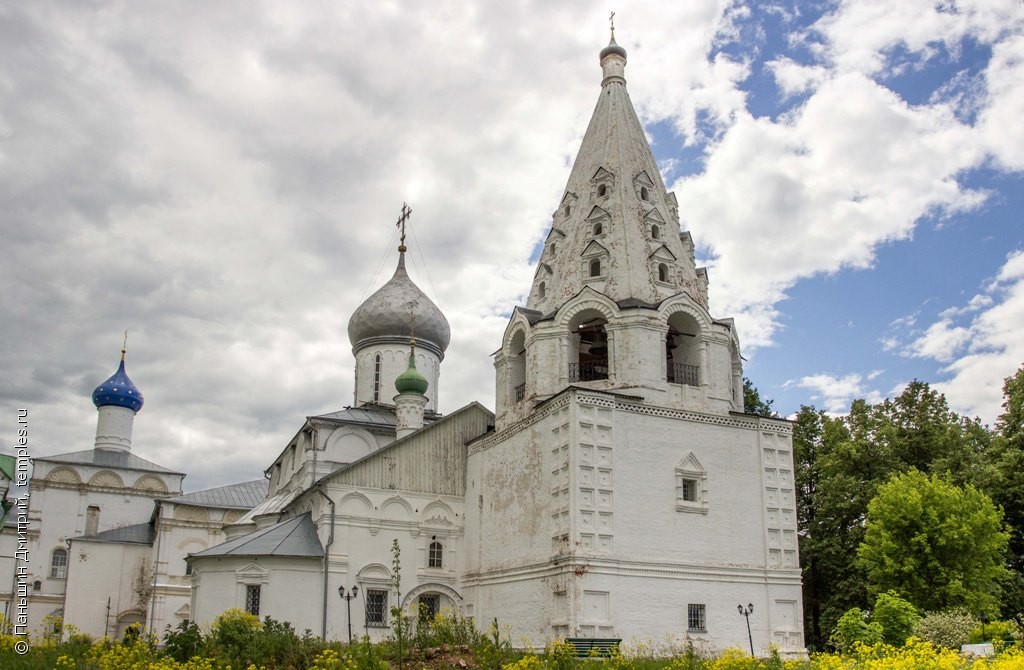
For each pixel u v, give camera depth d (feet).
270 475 201.77
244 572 127.34
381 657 74.74
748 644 113.91
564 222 138.21
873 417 158.61
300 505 149.89
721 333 127.65
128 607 203.00
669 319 128.16
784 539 121.60
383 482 138.21
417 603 134.41
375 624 130.93
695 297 127.85
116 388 238.07
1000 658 68.08
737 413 124.26
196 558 131.03
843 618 100.17
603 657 88.33
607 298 123.44
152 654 76.02
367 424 166.50
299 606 126.93
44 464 220.02
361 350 191.21
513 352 135.13
